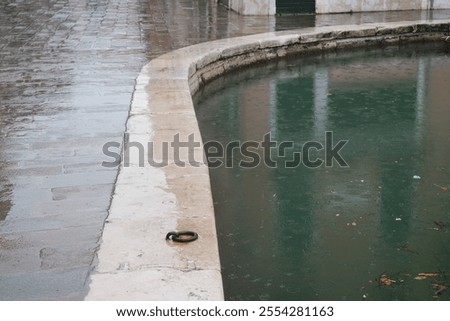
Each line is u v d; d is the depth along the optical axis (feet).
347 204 18.44
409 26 44.62
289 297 13.62
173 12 53.52
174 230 12.56
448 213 17.81
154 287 10.59
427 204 18.43
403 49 43.62
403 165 21.71
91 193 14.83
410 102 30.09
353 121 27.02
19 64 30.58
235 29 42.93
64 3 61.72
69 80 27.02
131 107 22.24
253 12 50.26
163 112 21.48
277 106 29.45
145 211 13.50
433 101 30.25
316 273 14.61
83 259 11.69
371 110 28.76
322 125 26.43
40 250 12.09
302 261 15.17
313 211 17.97
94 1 63.82
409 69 37.58
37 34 40.34
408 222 17.25
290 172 21.09
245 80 34.83
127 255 11.65
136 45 36.06
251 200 18.75
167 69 29.17
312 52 41.24
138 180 15.33
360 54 41.91
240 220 17.46
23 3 61.77
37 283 10.89
